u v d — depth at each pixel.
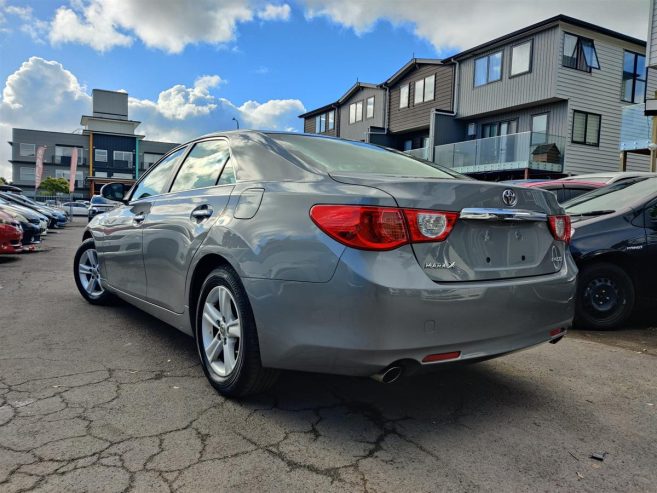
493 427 2.63
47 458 2.20
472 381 3.30
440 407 2.88
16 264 8.48
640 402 3.00
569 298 2.88
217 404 2.82
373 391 3.08
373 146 3.69
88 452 2.26
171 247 3.41
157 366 3.41
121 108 61.12
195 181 3.56
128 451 2.28
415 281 2.27
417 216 2.32
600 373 3.49
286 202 2.57
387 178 2.57
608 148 20.39
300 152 3.03
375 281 2.20
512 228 2.69
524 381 3.32
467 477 2.15
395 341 2.22
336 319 2.28
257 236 2.61
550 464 2.28
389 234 2.26
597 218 4.79
